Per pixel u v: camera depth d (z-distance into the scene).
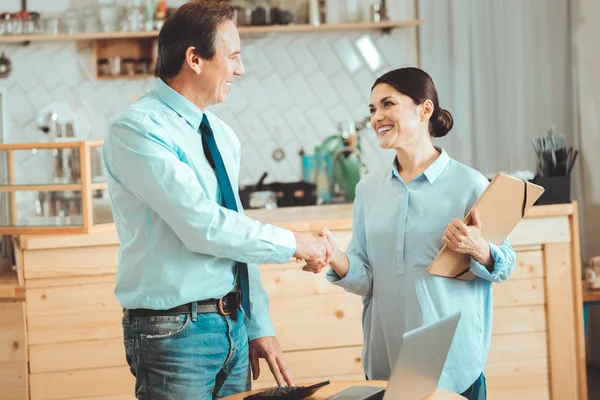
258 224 2.04
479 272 2.17
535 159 5.03
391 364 2.30
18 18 5.10
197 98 2.11
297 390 1.93
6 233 3.29
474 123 5.12
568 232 3.40
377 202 2.34
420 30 5.26
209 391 2.11
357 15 5.22
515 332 3.40
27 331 3.24
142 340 2.06
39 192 3.28
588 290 3.95
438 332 1.76
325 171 5.29
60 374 3.26
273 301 3.32
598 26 4.52
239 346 2.16
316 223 3.33
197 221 1.97
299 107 5.42
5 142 4.46
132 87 5.34
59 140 4.06
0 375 3.25
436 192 2.25
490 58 5.09
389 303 2.29
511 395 3.41
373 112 2.29
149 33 5.05
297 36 5.40
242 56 5.38
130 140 1.99
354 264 2.32
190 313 2.05
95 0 5.31
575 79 4.89
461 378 2.22
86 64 5.31
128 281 2.08
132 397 3.28
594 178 4.61
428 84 2.25
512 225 2.20
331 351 3.36
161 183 1.96
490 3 5.07
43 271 3.21
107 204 3.34
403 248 2.26
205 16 2.06
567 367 3.43
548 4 4.96
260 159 5.42
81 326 3.25
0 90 4.46
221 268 2.08
